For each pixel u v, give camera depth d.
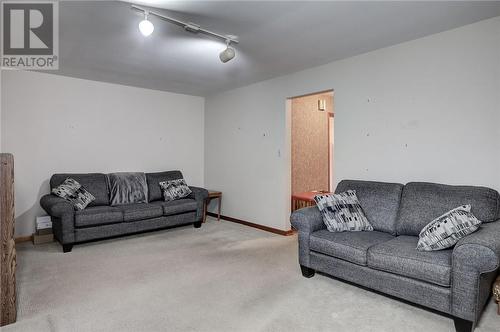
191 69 4.07
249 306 2.35
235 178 5.29
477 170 2.69
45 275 2.91
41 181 4.29
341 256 2.60
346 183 3.39
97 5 2.34
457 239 2.18
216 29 2.79
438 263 2.08
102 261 3.31
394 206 2.93
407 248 2.35
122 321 2.13
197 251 3.67
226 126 5.47
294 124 5.05
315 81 3.97
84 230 3.74
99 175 4.54
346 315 2.22
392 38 3.02
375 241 2.61
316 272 3.03
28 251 3.64
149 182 4.93
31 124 4.20
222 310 2.29
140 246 3.86
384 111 3.30
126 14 2.48
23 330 2.02
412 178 3.09
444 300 2.06
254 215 4.91
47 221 4.08
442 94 2.88
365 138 3.46
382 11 2.45
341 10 2.43
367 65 3.43
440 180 2.91
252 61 3.73
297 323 2.11
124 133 5.03
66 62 3.76
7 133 4.04
